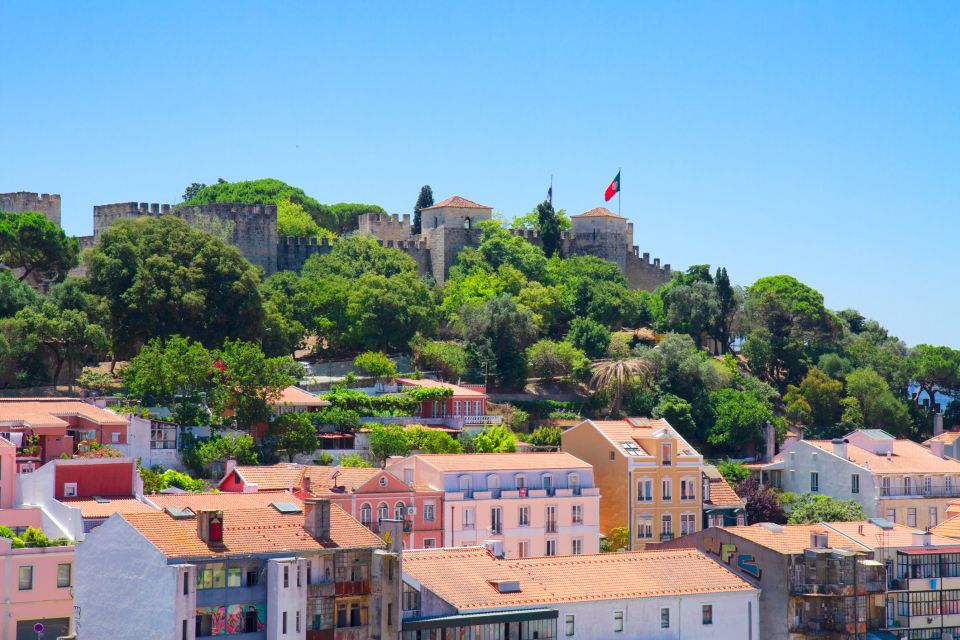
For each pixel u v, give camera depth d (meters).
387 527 128.25
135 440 184.50
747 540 145.50
